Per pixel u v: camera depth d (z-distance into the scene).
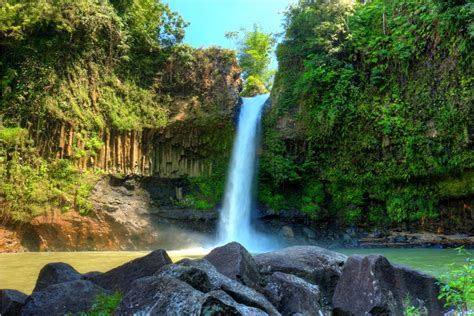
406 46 23.58
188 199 27.89
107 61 27.69
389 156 24.25
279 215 27.14
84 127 25.75
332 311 6.50
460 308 6.12
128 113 27.67
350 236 25.41
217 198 28.39
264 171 28.06
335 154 26.70
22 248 22.02
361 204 25.77
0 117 23.38
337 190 26.73
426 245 23.02
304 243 25.48
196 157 29.11
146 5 30.75
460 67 21.36
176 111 28.91
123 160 27.03
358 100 25.34
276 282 6.30
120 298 5.62
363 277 6.39
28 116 24.09
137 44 29.52
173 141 28.75
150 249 24.73
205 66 29.97
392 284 6.47
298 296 5.99
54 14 24.64
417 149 22.92
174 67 30.08
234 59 30.58
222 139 29.20
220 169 28.97
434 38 22.61
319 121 26.17
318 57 26.59
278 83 30.25
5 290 6.30
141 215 25.69
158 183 28.03
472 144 21.12
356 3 28.36
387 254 17.83
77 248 23.12
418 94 23.03
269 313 5.37
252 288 6.11
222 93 29.14
